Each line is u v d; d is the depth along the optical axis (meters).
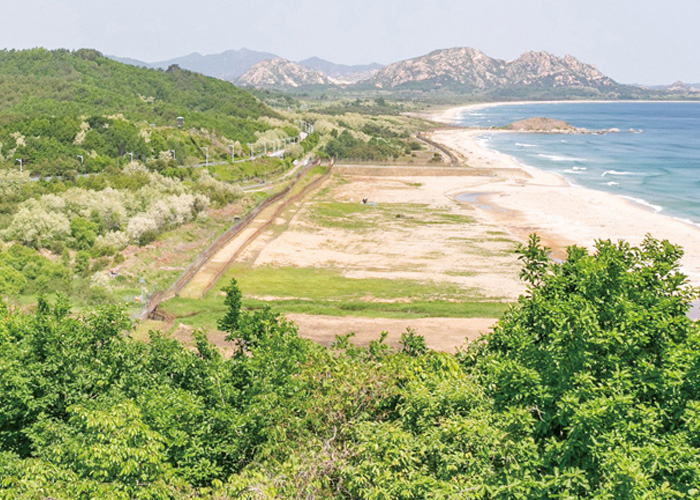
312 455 21.73
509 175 167.62
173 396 24.91
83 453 20.28
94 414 21.17
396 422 23.42
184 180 134.88
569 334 19.19
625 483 16.45
